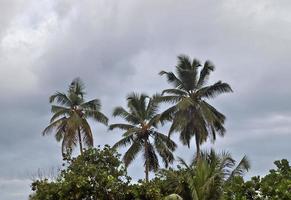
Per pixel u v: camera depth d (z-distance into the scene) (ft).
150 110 177.17
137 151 176.65
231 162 115.85
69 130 170.71
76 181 99.81
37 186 104.53
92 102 179.22
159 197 104.42
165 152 176.14
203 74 166.91
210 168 113.60
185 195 115.03
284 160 100.37
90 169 101.86
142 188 103.50
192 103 159.02
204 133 161.07
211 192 110.52
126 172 106.01
